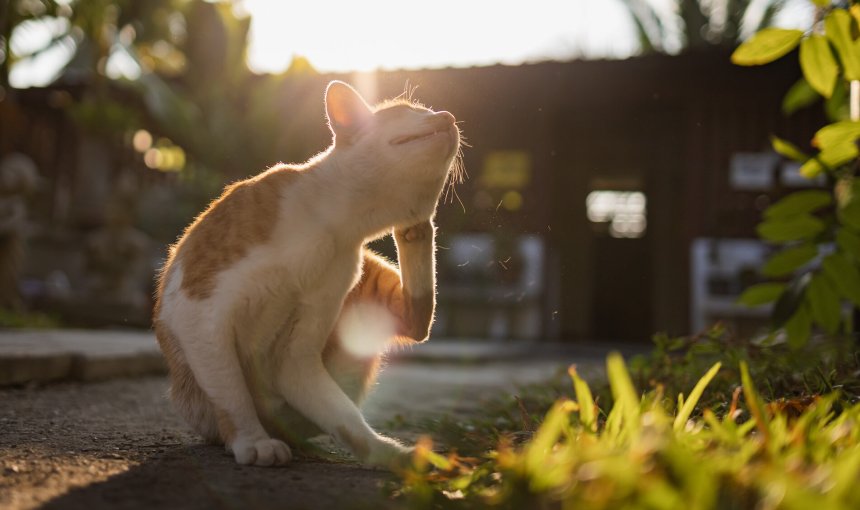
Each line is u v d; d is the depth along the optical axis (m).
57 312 11.33
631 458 1.40
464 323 13.05
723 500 1.32
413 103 2.66
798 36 2.75
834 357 3.59
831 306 3.23
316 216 2.30
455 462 1.81
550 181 13.55
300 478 1.99
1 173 9.71
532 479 1.49
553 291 13.60
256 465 2.14
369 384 2.71
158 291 2.55
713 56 12.23
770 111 13.01
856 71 2.75
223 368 2.20
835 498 1.23
